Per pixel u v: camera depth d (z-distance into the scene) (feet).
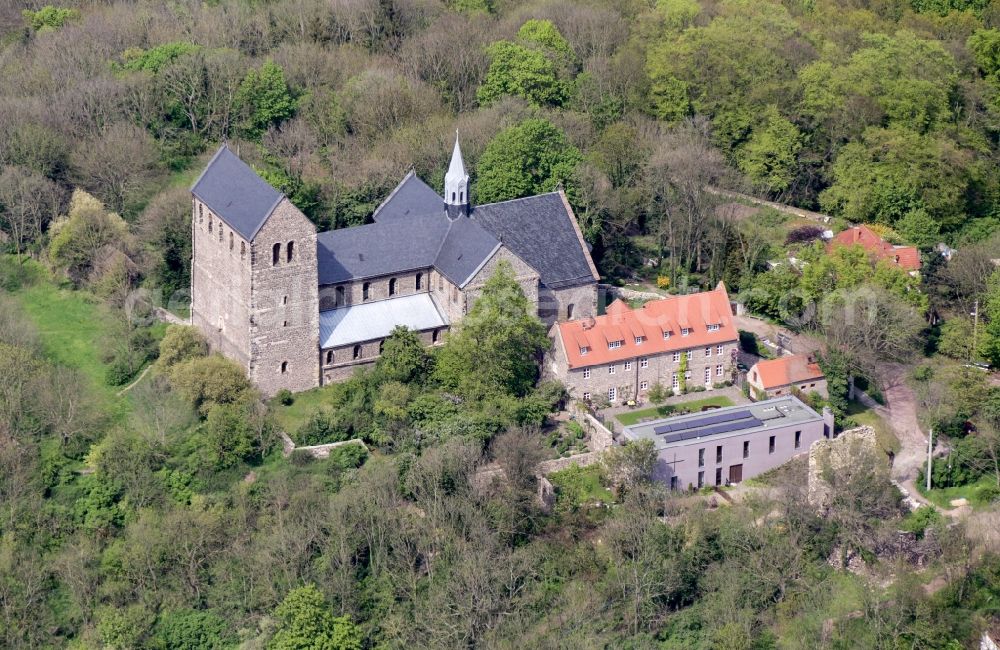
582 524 615.98
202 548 606.55
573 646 567.59
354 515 602.44
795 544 610.24
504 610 581.12
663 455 634.84
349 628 570.46
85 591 598.75
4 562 603.67
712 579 598.34
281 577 593.83
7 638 587.27
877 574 613.52
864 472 628.28
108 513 626.23
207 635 586.45
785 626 591.78
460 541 600.39
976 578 611.88
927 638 587.68
